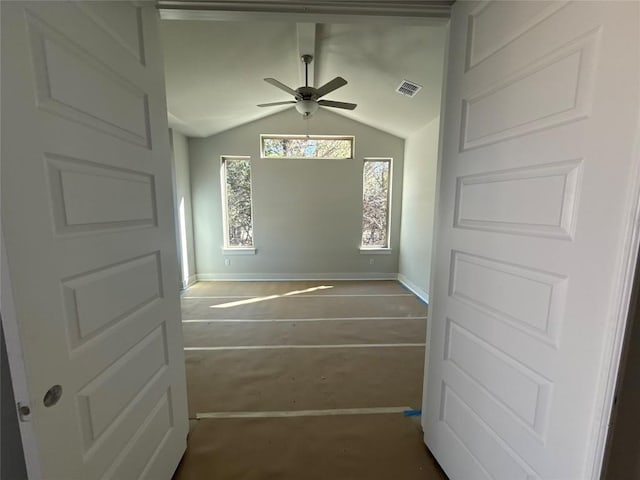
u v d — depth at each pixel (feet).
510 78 3.26
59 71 2.44
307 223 17.12
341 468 4.87
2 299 2.02
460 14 4.18
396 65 9.52
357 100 13.29
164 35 7.84
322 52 9.52
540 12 2.85
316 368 7.90
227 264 17.20
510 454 3.34
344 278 17.52
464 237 4.12
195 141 16.14
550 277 2.80
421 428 5.77
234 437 5.50
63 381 2.46
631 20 2.09
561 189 2.67
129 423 3.43
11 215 2.03
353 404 6.47
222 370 7.79
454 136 4.34
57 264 2.41
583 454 2.55
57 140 2.42
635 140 2.08
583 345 2.52
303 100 9.77
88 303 2.77
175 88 10.66
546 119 2.82
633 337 2.39
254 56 9.51
